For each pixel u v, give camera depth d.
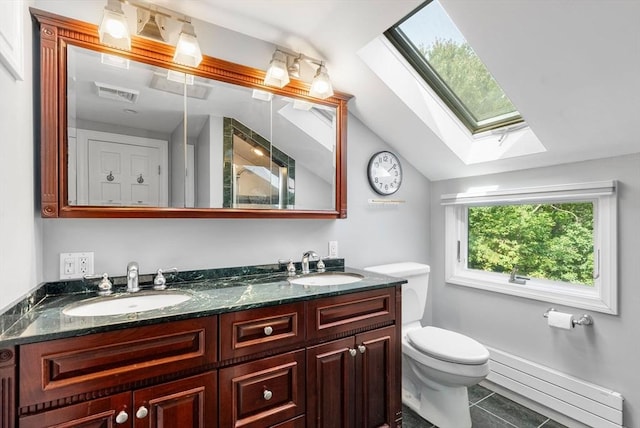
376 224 2.36
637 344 1.63
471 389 2.26
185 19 1.50
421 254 2.63
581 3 1.19
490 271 2.39
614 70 1.35
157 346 1.06
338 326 1.47
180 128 1.58
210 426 1.15
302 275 1.83
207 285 1.56
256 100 1.80
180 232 1.62
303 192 1.95
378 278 1.76
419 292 2.26
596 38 1.28
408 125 2.17
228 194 1.70
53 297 1.29
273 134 1.85
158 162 1.53
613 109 1.50
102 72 1.40
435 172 2.55
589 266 1.88
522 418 1.92
